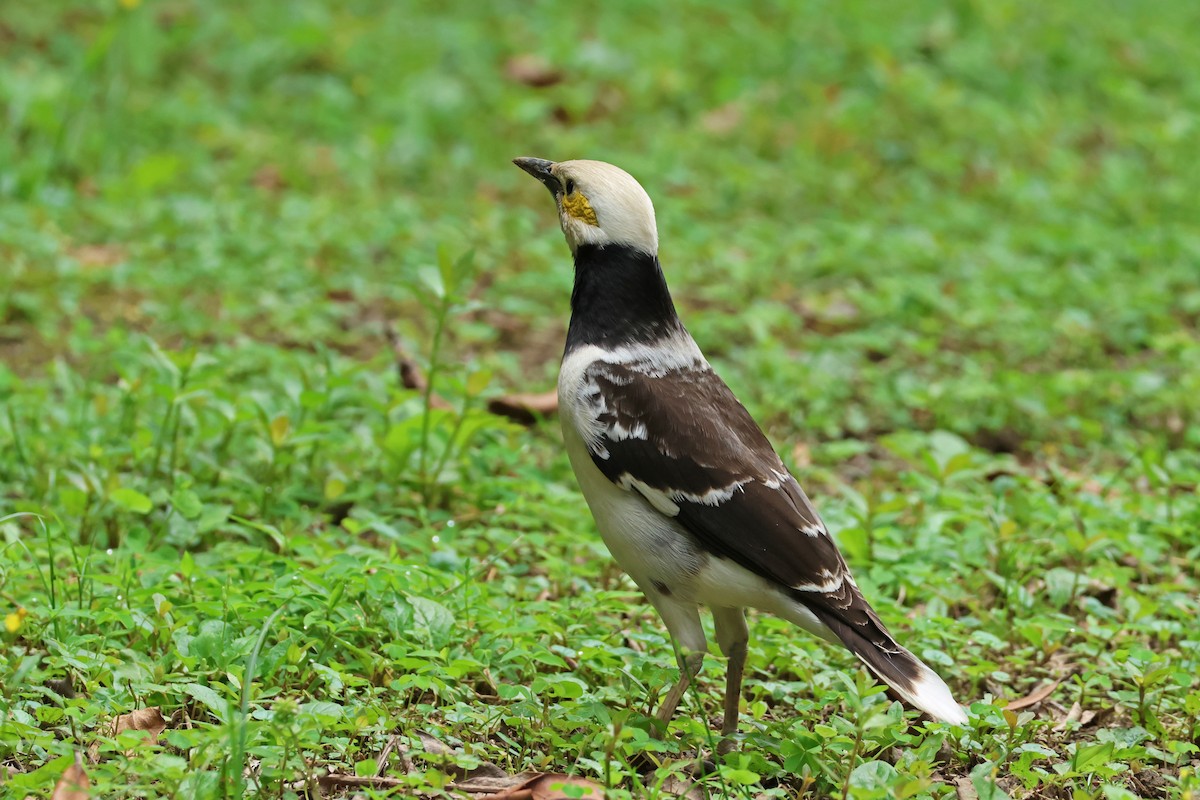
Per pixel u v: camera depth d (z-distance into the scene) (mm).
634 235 8445
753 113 21891
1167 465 12398
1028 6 26109
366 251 17203
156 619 8430
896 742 7969
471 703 8242
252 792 6953
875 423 13859
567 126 21828
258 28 23875
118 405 12594
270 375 13453
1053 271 17391
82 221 17609
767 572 7863
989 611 10062
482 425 11547
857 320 16141
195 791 6684
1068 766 7664
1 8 24234
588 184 8531
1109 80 23453
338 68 22953
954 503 11516
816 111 21969
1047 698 8922
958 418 13797
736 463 8023
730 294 16453
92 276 15773
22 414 12305
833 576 7844
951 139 21641
